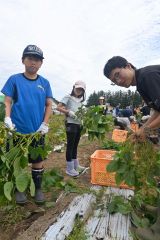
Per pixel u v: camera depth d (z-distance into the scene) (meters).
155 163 1.37
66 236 1.20
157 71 1.17
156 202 1.43
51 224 1.28
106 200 1.61
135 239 1.24
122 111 5.04
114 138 3.48
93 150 3.21
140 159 1.38
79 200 1.56
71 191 1.70
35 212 1.43
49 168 2.29
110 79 1.26
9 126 1.27
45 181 1.62
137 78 1.20
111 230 1.28
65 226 1.27
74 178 2.04
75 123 2.01
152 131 1.35
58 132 3.75
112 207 1.46
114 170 1.44
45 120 1.53
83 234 1.21
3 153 1.20
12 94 1.45
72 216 1.36
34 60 1.43
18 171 1.17
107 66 1.24
